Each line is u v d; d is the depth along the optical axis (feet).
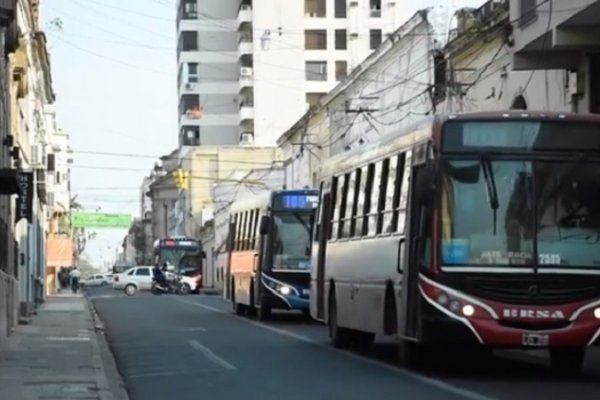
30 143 184.55
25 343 92.48
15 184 93.15
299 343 87.86
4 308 94.58
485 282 56.18
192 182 373.40
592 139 57.98
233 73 397.60
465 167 57.36
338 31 376.27
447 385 56.08
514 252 56.44
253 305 128.06
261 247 119.65
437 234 56.85
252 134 375.45
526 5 95.04
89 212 412.36
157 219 510.17
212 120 395.75
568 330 56.03
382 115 171.94
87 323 124.26
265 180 275.80
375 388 55.31
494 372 62.85
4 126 111.04
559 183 57.31
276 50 373.81
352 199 76.48
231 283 146.61
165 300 205.36
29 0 162.81
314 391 54.65
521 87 111.75
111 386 58.95
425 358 68.54
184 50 398.01
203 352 80.74
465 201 57.11
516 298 56.08
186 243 272.10
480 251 56.49
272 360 72.90
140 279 281.95
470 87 127.34
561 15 86.63
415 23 147.64
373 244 69.72
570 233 56.85
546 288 56.18
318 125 225.56
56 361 74.43
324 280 84.99
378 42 376.07
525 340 55.88
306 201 118.21
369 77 180.86
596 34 88.17
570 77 99.50
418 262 58.85
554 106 103.71
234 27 397.60
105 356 79.30
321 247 86.17
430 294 56.75
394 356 75.00
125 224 405.59
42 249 205.46
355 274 74.23
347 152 80.48
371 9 377.30
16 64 141.90
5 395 54.39
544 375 61.21
